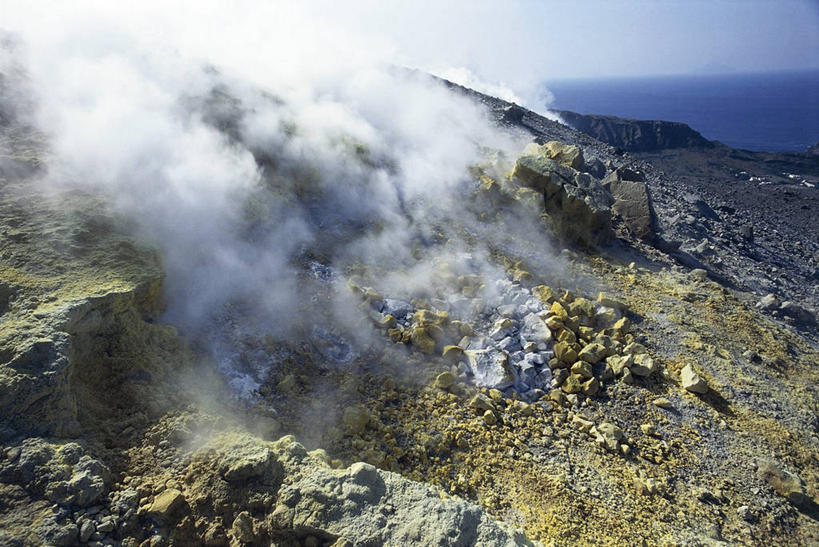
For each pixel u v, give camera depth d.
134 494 4.80
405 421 7.21
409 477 6.43
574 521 6.25
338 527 4.59
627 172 16.88
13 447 4.61
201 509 4.86
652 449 7.72
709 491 7.21
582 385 8.49
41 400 4.93
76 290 6.03
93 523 4.45
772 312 13.60
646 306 11.20
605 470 7.20
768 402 9.05
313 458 5.33
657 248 14.87
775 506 7.20
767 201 39.72
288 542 4.66
